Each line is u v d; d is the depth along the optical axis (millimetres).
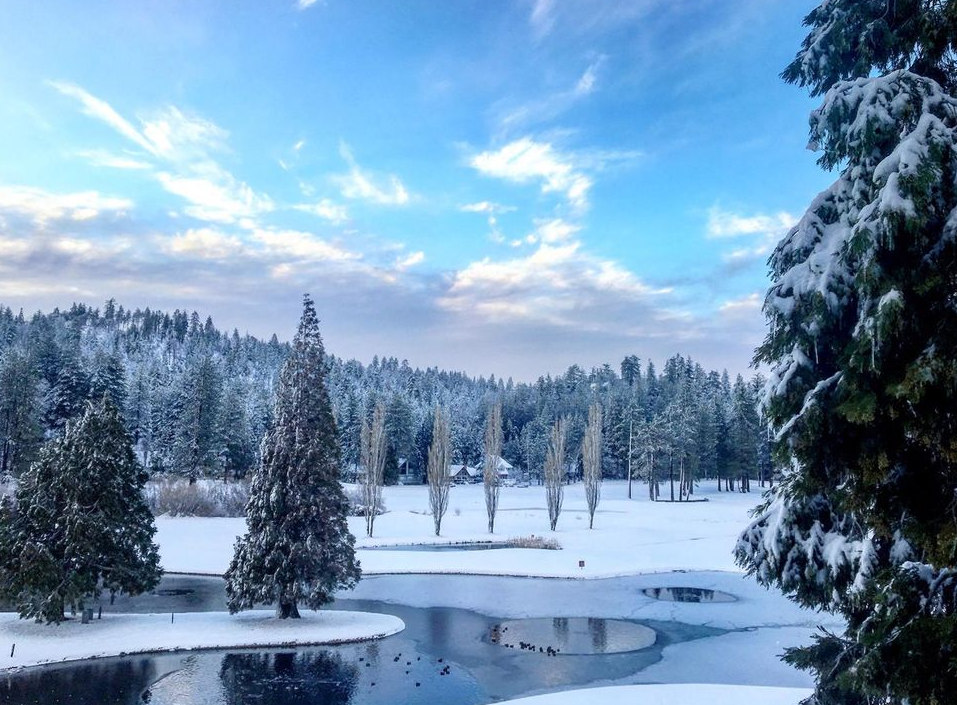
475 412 136875
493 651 23953
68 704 17938
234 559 26438
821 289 8312
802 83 10133
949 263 6742
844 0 9383
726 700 16328
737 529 59500
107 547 25500
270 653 23125
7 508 24750
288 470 26172
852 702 8922
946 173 6945
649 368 154000
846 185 8734
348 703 18500
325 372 27531
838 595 8938
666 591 35406
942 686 6438
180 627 25391
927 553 6945
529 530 58906
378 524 62281
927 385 6633
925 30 7492
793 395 8664
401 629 26891
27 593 24016
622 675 21234
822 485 8219
